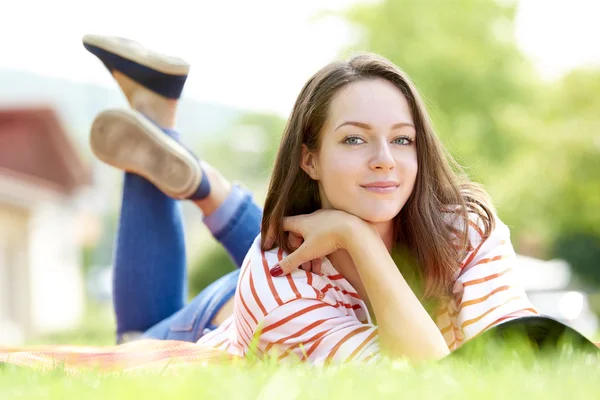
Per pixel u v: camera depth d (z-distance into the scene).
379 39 31.16
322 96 3.45
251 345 3.17
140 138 4.88
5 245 23.56
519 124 30.27
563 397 2.15
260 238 3.61
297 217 3.49
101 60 5.15
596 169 29.98
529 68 31.98
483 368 2.68
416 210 3.52
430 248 3.51
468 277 3.52
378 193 3.35
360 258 3.27
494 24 31.69
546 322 2.91
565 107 30.59
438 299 3.62
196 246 26.95
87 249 43.41
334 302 3.43
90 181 29.95
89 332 17.19
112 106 4.94
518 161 30.58
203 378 2.50
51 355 3.65
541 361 2.78
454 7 31.50
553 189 30.38
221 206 4.98
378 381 2.38
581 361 2.71
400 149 3.42
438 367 2.62
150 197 4.99
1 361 3.33
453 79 30.16
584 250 34.88
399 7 31.33
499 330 2.91
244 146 70.62
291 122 3.58
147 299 4.96
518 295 3.50
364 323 3.55
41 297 24.92
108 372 3.08
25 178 26.59
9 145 28.67
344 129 3.38
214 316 4.55
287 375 2.40
